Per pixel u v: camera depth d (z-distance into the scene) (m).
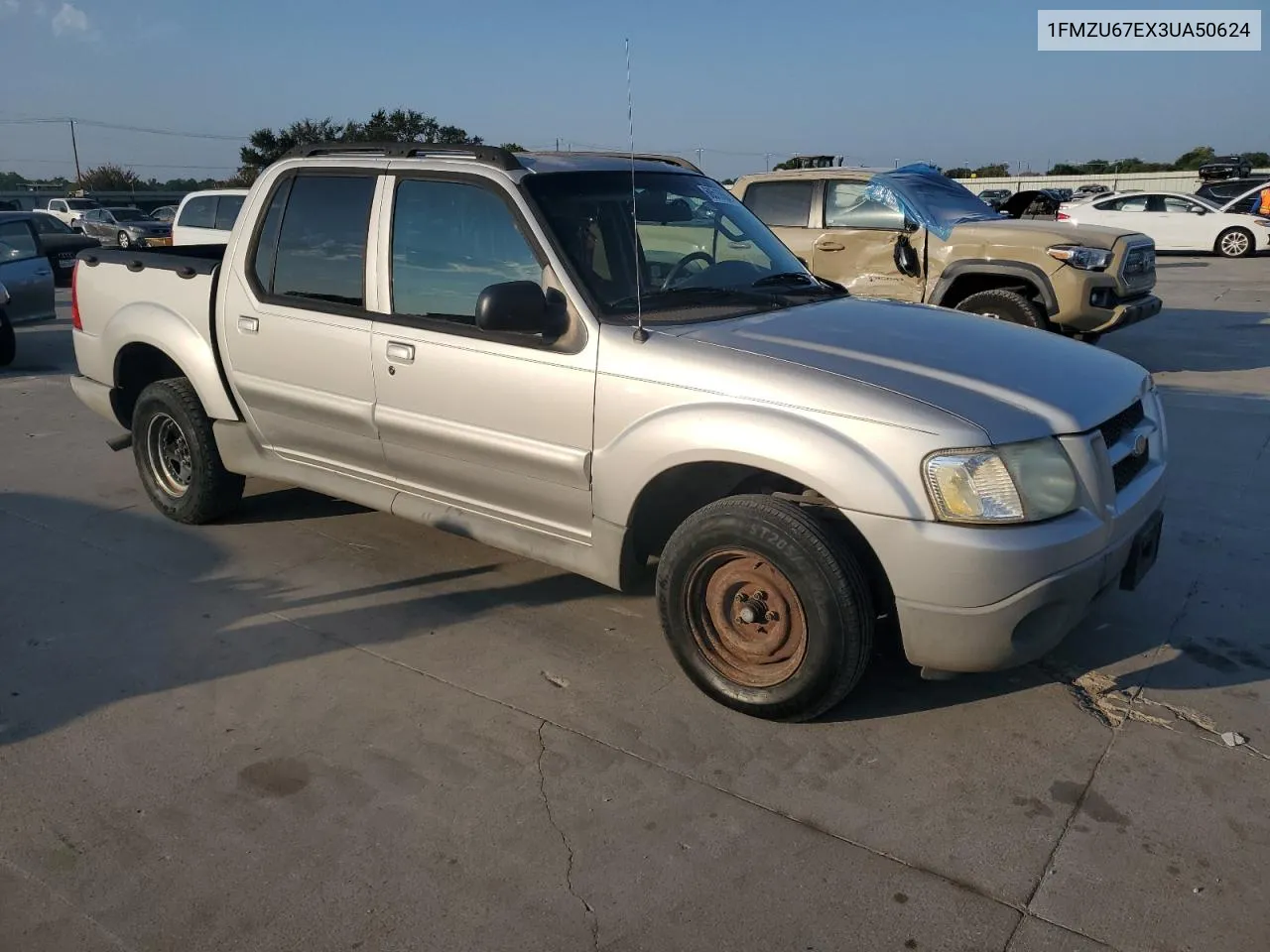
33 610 4.41
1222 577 4.57
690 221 4.27
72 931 2.58
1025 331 3.97
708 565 3.45
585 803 3.06
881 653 3.92
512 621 4.28
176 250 5.78
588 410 3.61
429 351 4.03
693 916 2.60
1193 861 2.76
